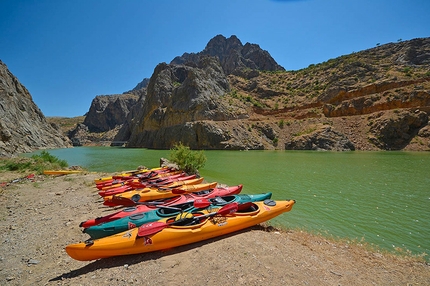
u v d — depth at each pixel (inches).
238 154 2033.7
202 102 3346.5
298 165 1226.0
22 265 249.6
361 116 2775.6
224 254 250.1
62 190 613.3
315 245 296.4
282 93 4173.2
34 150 3041.3
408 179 809.5
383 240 340.5
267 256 246.1
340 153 2034.9
